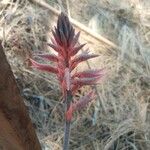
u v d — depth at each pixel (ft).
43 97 2.03
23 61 2.10
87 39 2.25
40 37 2.19
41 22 2.24
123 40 2.29
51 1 2.35
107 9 2.40
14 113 0.91
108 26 2.34
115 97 2.08
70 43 0.77
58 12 2.30
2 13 2.24
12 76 0.84
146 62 2.23
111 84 2.11
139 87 2.15
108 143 1.93
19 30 2.19
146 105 2.08
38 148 1.07
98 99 2.04
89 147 1.93
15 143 0.99
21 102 0.90
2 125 0.93
